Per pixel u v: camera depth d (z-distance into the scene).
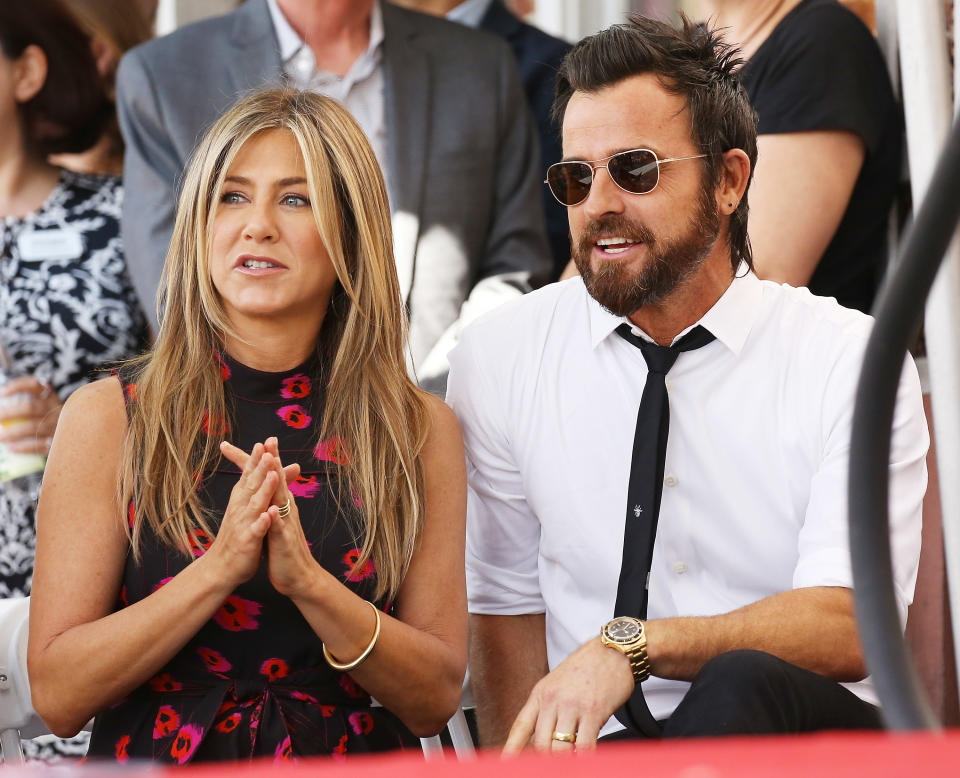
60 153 11.62
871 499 3.17
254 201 7.23
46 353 11.10
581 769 2.41
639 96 7.52
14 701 7.17
